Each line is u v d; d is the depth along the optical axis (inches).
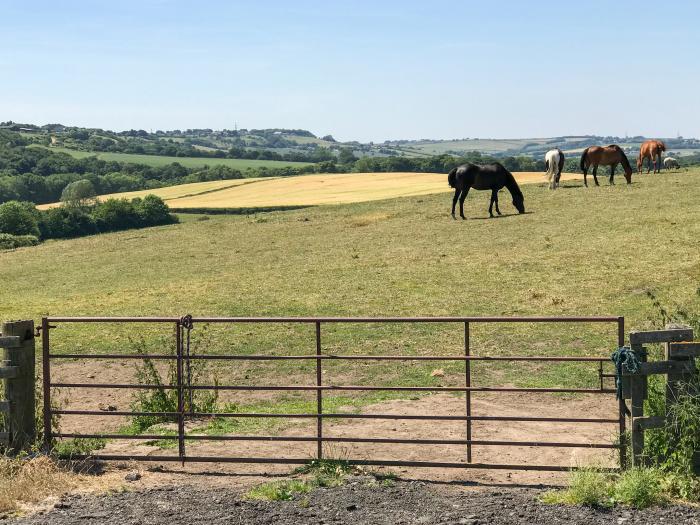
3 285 1413.6
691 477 315.0
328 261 1312.7
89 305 1093.1
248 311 963.3
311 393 590.2
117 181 6269.7
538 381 581.3
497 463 377.1
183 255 1547.7
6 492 314.8
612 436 422.0
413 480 341.7
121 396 614.2
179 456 364.8
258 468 368.8
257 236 1696.6
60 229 3088.1
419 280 1087.0
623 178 1902.1
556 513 291.3
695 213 1339.8
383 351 730.8
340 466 352.5
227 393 605.9
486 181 1547.7
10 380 361.7
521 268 1101.7
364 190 3243.1
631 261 1067.3
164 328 898.1
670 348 321.1
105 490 329.4
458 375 621.3
